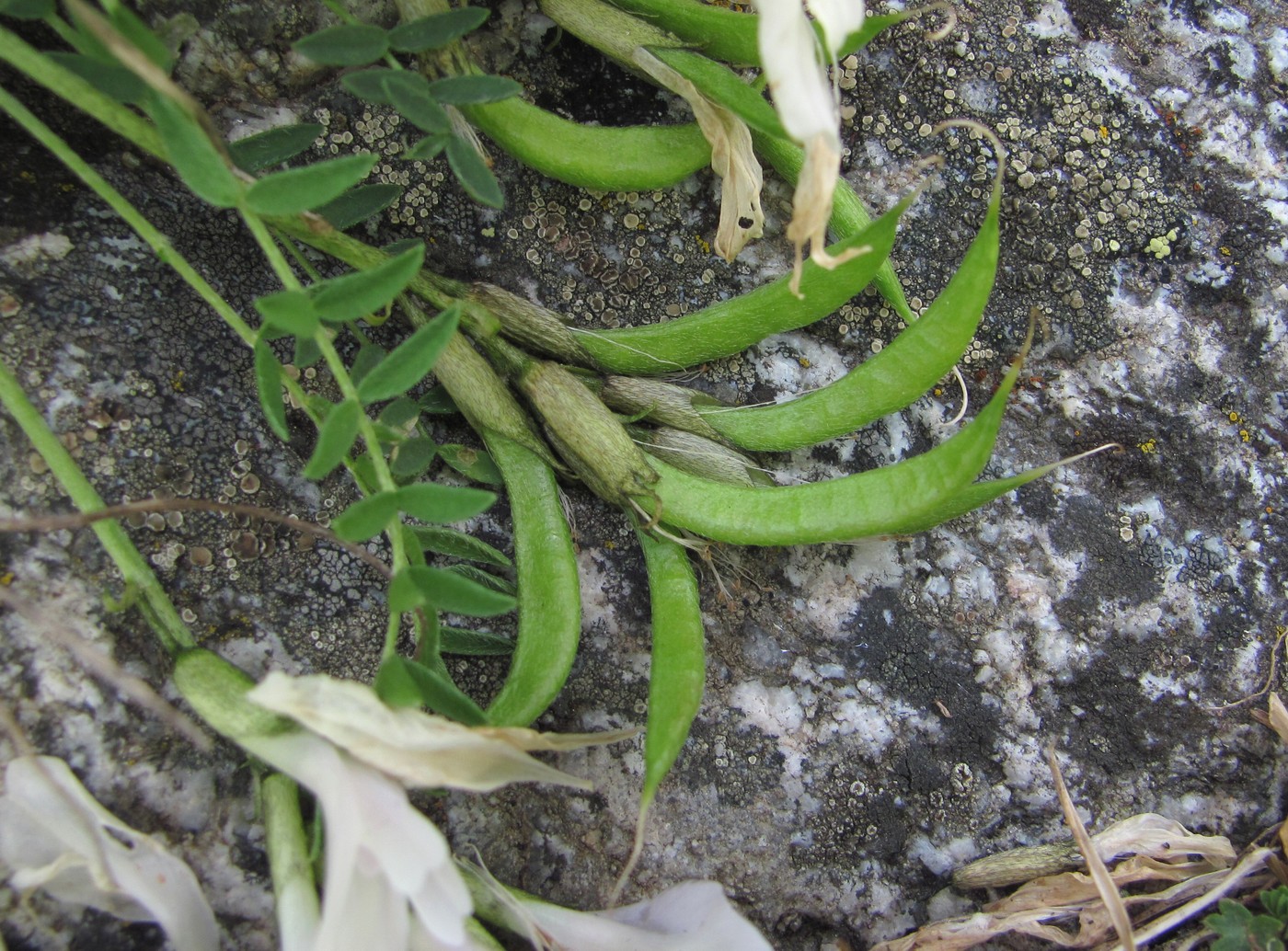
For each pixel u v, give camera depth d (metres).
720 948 0.13
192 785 0.14
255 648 0.14
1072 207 0.16
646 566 0.15
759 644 0.15
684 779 0.15
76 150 0.15
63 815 0.12
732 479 0.15
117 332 0.14
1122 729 0.16
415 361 0.12
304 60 0.15
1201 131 0.17
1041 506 0.16
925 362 0.14
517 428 0.14
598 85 0.16
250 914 0.14
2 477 0.14
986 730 0.15
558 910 0.14
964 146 0.16
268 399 0.13
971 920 0.15
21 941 0.13
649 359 0.15
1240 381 0.16
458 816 0.14
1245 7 0.17
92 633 0.14
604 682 0.15
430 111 0.13
